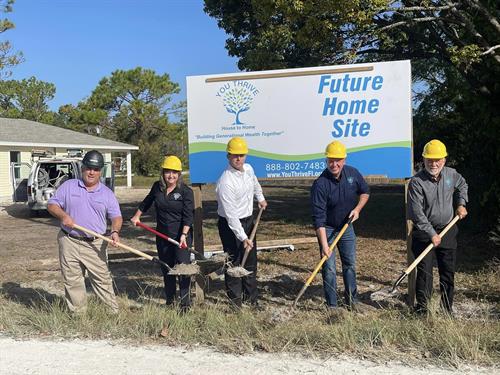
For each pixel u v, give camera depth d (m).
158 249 6.01
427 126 13.08
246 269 5.95
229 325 5.02
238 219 5.68
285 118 6.38
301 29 10.82
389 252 9.30
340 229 5.65
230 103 6.49
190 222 5.80
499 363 4.14
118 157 43.75
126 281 7.71
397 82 6.06
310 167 6.34
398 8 9.93
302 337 4.72
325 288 5.67
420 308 5.34
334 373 4.05
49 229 14.30
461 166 11.49
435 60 17.94
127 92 48.62
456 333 4.49
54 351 4.67
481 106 10.09
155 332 5.01
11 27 28.00
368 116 6.15
